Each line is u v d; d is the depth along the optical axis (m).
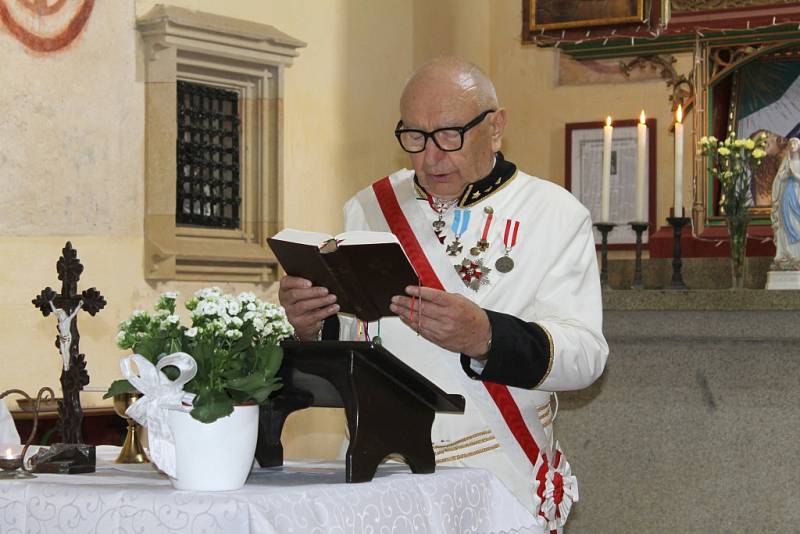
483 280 2.99
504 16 8.29
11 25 5.65
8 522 2.14
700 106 6.19
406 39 8.26
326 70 7.52
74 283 2.51
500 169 3.12
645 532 4.86
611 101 7.84
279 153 7.03
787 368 4.65
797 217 5.14
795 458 4.64
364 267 2.42
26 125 5.71
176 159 6.50
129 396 2.74
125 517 2.01
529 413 2.92
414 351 2.92
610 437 4.93
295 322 2.59
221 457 2.08
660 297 4.79
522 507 2.66
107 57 6.11
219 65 6.70
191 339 2.17
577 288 2.99
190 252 6.46
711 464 4.77
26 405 5.00
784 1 5.71
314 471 2.54
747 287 5.90
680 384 4.82
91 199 6.02
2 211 5.60
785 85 6.27
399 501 2.23
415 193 3.16
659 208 7.62
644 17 5.86
